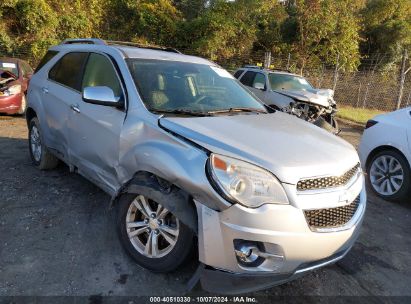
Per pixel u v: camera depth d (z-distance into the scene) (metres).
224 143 2.75
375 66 22.44
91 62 4.24
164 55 4.17
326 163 2.82
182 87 3.78
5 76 10.18
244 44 21.62
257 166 2.60
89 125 3.85
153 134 3.10
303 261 2.65
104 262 3.29
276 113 4.08
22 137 7.59
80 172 4.31
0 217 3.97
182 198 2.79
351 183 2.98
